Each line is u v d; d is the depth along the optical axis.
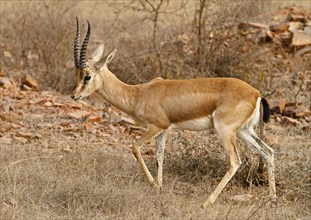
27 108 19.91
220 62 21.92
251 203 13.34
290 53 24.33
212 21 22.94
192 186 14.66
